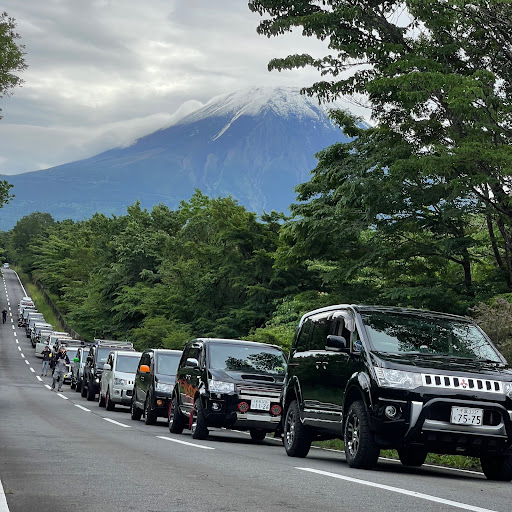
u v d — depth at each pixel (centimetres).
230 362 1806
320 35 2262
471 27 2327
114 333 7462
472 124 2130
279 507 702
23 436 1544
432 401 995
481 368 1046
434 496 791
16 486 827
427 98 2080
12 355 8206
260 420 1719
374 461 1048
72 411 2745
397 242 2509
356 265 2430
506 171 1945
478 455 1015
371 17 2236
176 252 6794
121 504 712
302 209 2525
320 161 2545
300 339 1355
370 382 1037
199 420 1722
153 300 5669
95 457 1155
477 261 2441
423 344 1115
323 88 2325
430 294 2273
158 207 9056
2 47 3256
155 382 2297
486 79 2045
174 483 866
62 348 4609
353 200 2338
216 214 5375
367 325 1138
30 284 17525
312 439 1298
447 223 2353
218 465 1081
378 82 2030
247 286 4788
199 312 5281
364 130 2545
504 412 1002
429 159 2005
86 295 10212
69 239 14738
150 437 1680
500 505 751
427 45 2248
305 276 4747
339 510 689
